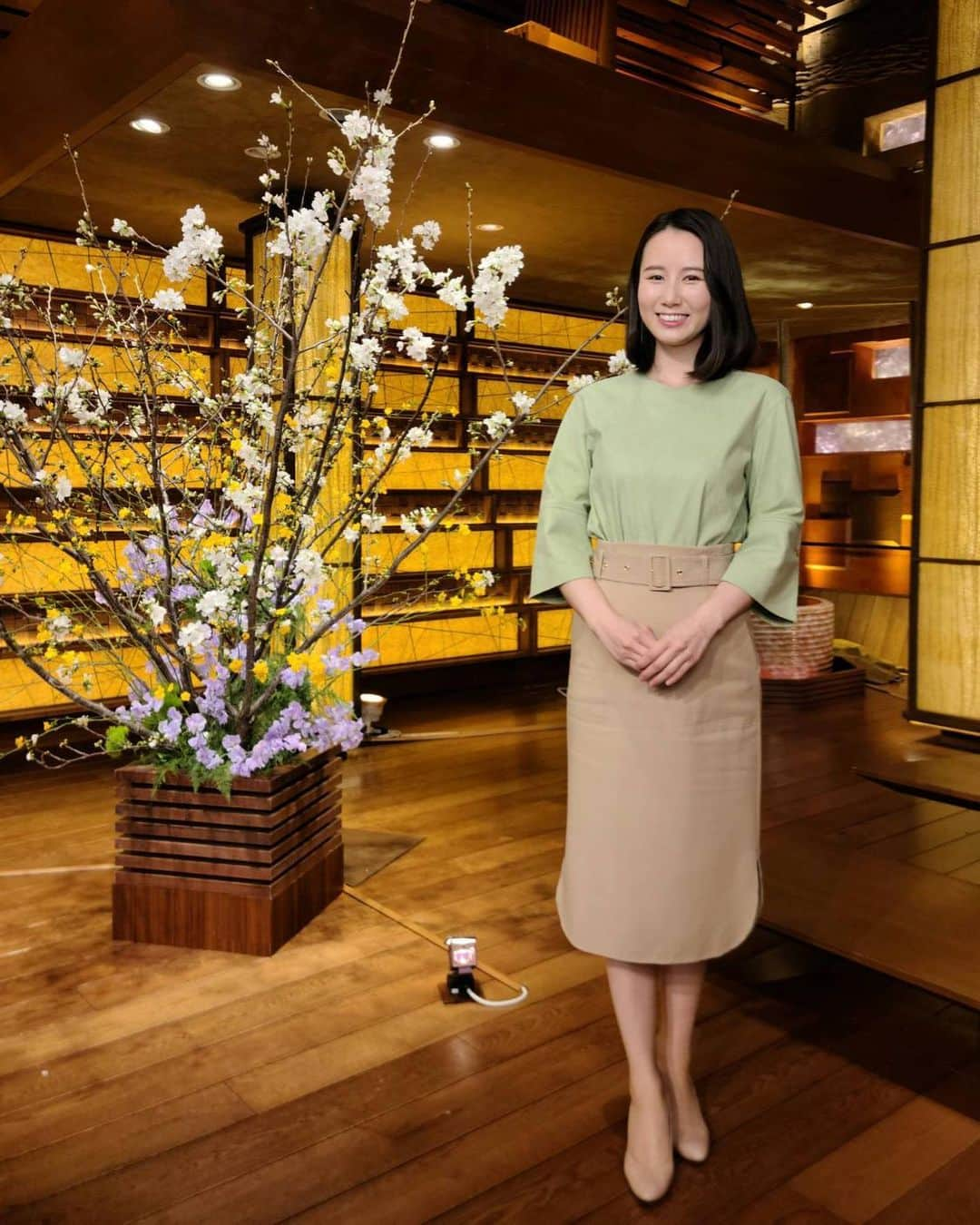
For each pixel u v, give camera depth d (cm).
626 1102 200
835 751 473
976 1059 216
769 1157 182
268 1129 191
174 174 409
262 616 276
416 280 218
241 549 273
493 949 267
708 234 164
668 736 164
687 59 570
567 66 390
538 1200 171
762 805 387
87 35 337
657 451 166
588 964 259
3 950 267
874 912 229
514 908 294
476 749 486
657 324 166
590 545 175
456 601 289
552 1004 238
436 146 384
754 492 169
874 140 650
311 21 320
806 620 585
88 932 278
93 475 270
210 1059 215
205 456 345
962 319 465
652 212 470
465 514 620
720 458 164
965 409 466
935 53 468
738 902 172
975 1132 190
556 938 274
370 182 193
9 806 398
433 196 446
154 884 269
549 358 659
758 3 572
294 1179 177
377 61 340
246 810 262
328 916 288
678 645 157
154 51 315
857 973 255
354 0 330
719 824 168
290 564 259
